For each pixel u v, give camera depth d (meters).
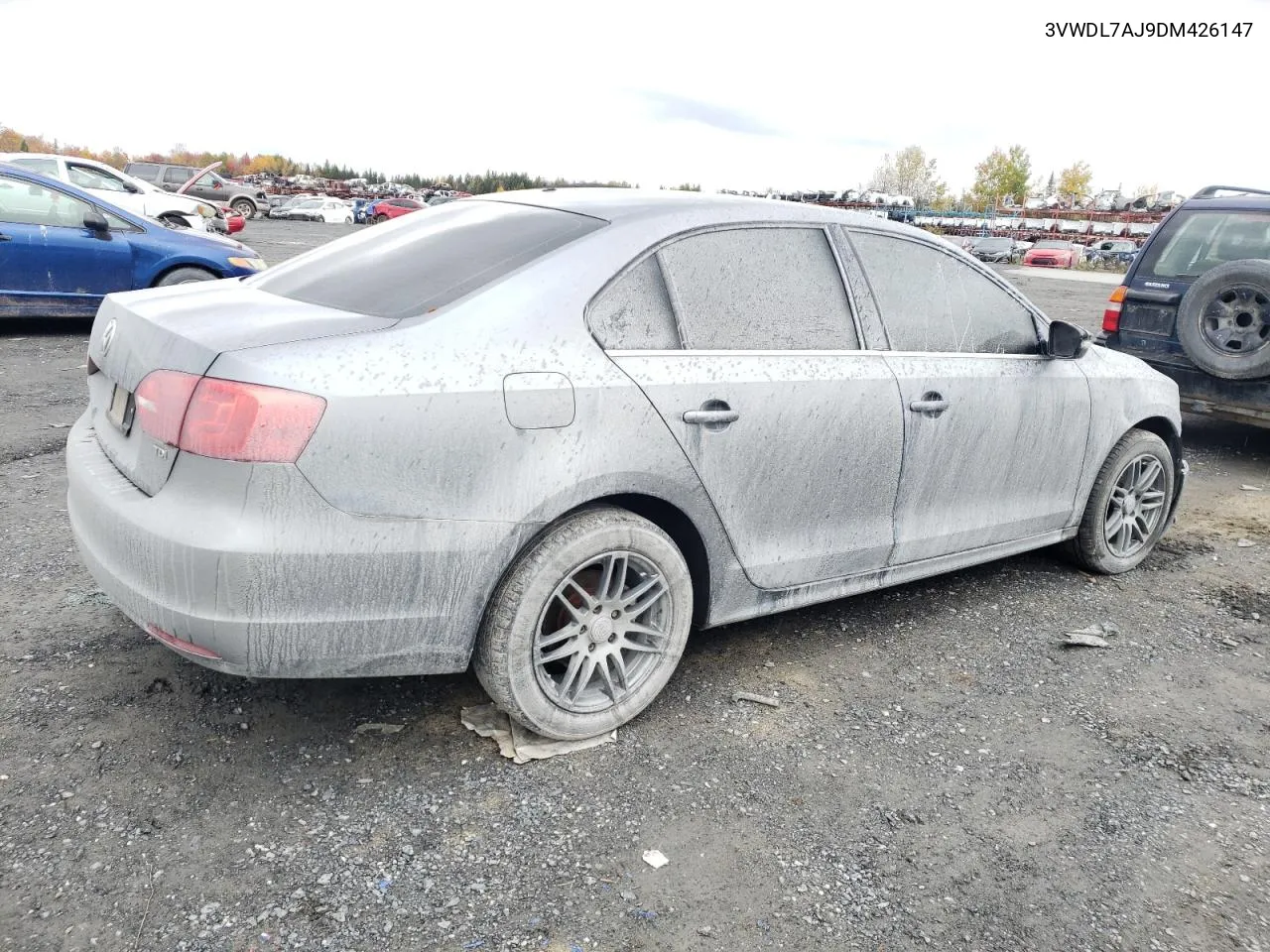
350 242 3.28
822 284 3.27
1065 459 4.10
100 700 2.89
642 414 2.71
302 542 2.25
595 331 2.69
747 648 3.58
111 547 2.43
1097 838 2.59
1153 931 2.26
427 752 2.77
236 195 38.81
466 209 3.28
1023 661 3.61
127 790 2.49
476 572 2.49
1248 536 5.30
